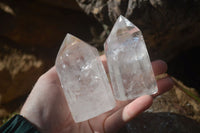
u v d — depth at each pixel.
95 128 0.25
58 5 0.45
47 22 0.47
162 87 0.27
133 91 0.24
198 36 0.35
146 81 0.24
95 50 0.25
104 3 0.37
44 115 0.25
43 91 0.25
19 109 0.45
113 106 0.24
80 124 0.25
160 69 0.28
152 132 0.28
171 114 0.30
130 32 0.24
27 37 0.46
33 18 0.46
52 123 0.25
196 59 0.38
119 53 0.24
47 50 0.47
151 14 0.33
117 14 0.35
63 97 0.26
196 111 0.31
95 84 0.24
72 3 0.44
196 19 0.32
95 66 0.24
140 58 0.24
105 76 0.25
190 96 0.31
